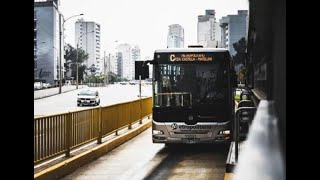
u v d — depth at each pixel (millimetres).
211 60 12875
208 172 10047
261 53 4598
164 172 10094
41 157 8992
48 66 112938
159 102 12977
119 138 15008
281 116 2896
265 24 3553
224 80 12836
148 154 12961
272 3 3240
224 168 10547
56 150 9867
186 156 12562
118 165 11047
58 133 9969
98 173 9984
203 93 12852
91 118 12594
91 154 11711
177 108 12875
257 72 6727
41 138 8977
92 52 183875
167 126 12867
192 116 12812
